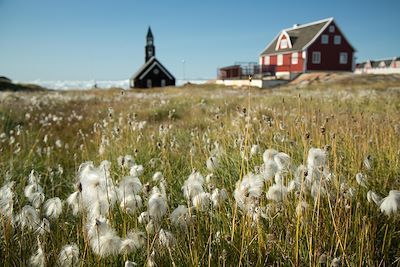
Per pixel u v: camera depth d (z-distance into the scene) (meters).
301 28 55.47
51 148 6.64
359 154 3.87
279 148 4.66
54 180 5.10
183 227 2.60
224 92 24.98
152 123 10.02
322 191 2.78
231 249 2.61
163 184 3.22
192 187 2.78
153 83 61.06
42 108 13.67
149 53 78.06
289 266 2.52
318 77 40.56
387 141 4.84
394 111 9.32
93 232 2.16
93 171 2.48
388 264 2.66
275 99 14.05
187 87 42.03
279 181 2.76
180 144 6.59
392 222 2.98
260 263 2.45
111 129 7.63
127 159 3.67
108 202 2.37
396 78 34.50
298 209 2.52
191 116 11.07
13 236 2.65
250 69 48.00
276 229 2.79
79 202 2.43
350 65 51.53
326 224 2.84
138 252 2.58
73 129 9.72
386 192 3.41
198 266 2.38
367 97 13.31
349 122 6.36
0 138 7.28
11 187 2.80
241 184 2.64
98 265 2.24
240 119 6.28
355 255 2.63
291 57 52.22
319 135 4.67
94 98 19.80
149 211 2.36
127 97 20.42
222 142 5.59
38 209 2.74
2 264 2.45
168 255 2.39
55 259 2.22
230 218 3.06
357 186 3.36
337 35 50.34
